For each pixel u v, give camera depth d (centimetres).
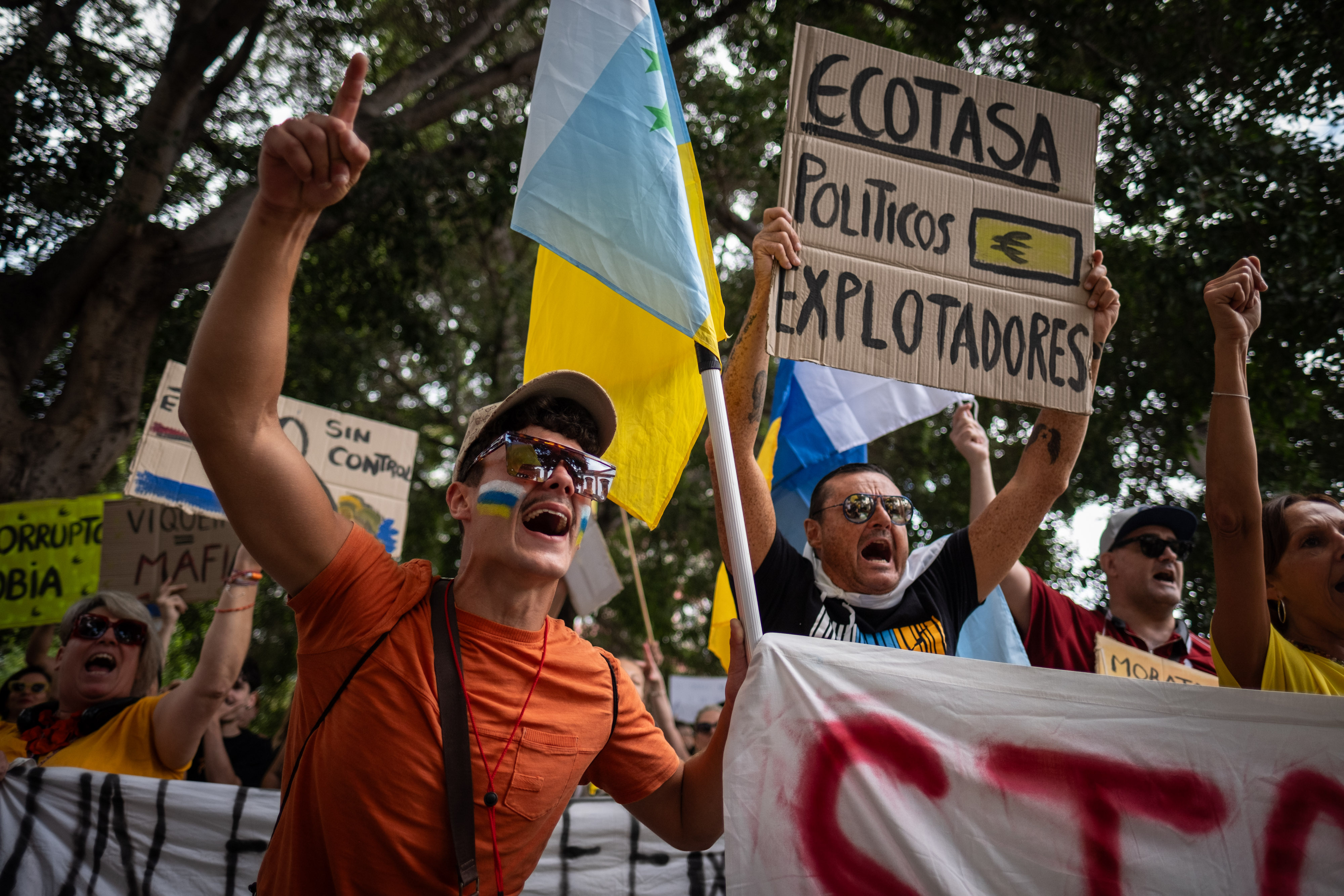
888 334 234
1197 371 812
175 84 936
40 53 916
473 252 1400
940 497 1034
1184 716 198
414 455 574
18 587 609
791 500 387
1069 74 860
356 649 178
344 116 153
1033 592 375
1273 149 733
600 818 315
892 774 185
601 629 1430
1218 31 790
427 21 1225
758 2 990
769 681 188
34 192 965
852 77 246
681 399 258
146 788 300
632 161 222
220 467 162
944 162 250
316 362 1293
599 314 259
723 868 313
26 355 918
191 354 160
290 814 176
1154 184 735
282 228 156
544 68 230
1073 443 269
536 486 193
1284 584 284
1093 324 255
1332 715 199
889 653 194
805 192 236
